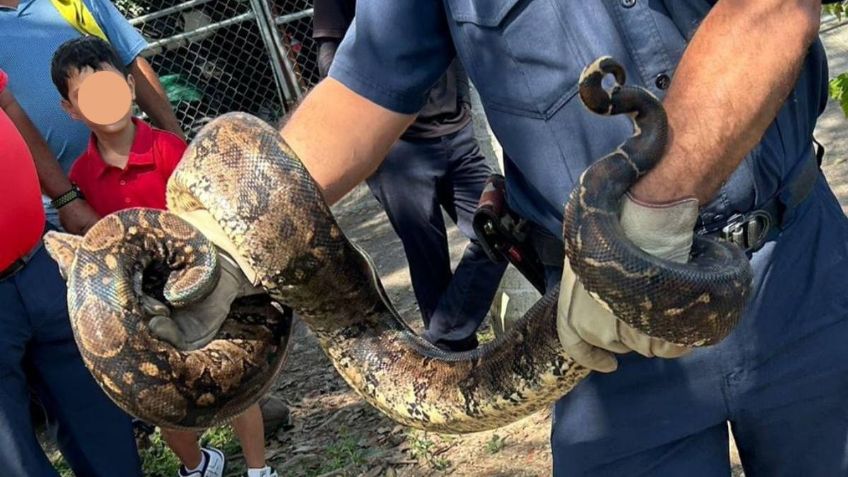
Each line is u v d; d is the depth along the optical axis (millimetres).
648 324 1967
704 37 2010
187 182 2598
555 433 2779
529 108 2463
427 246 6051
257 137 2572
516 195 2676
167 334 2449
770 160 2463
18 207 4320
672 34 2369
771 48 1960
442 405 2738
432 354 2828
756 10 1969
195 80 12281
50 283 4543
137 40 5762
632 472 2678
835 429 2588
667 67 2365
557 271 2693
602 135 2414
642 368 2578
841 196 7145
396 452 5457
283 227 2553
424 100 2607
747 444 2695
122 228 2439
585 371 2484
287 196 2551
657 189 1975
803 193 2541
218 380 2521
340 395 6344
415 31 2504
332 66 2633
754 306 2537
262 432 5285
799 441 2623
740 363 2549
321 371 6746
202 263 2443
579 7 2375
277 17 11914
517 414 2656
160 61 12125
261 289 2629
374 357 2855
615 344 2119
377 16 2498
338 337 2865
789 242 2553
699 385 2566
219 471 5594
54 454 6199
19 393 4449
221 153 2576
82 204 5023
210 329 2521
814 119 2658
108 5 5664
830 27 10406
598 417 2658
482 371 2668
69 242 2553
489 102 2529
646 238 1986
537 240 2721
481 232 2816
